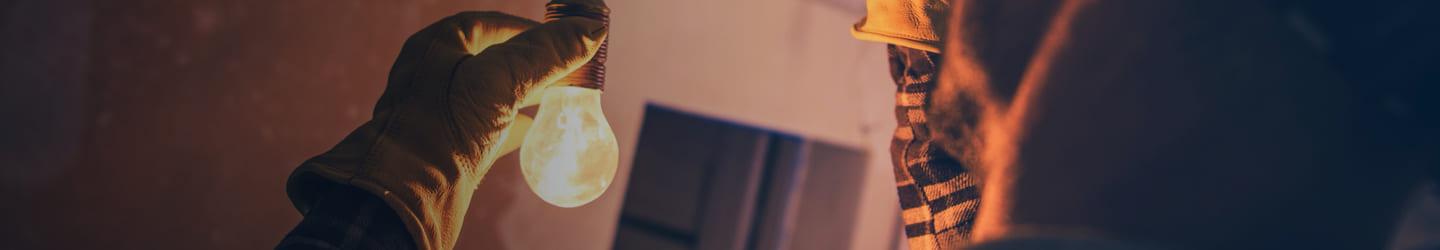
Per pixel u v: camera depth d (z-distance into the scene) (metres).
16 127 1.87
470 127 0.67
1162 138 0.38
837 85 3.13
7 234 1.88
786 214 3.47
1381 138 0.34
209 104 2.09
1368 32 0.34
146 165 2.04
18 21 1.86
